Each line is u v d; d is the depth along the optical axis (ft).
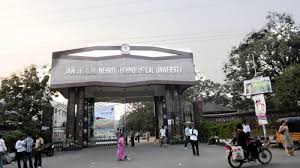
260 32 135.03
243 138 42.27
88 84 105.91
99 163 57.00
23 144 51.98
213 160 51.88
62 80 106.52
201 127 111.75
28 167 57.67
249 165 43.16
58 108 171.01
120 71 108.68
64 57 108.58
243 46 138.21
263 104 65.00
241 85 139.64
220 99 207.62
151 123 247.09
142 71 109.09
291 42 120.98
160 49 111.96
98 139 123.24
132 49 111.04
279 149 66.03
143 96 131.85
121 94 130.62
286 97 95.81
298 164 41.22
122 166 50.72
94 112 128.06
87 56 108.88
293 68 99.40
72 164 57.36
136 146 102.73
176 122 110.32
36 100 98.53
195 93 205.67
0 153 52.60
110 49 110.42
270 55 123.95
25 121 95.91
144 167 47.75
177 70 110.63
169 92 111.96
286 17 129.70
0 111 95.30
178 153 68.74
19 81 99.04
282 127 54.19
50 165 57.16
